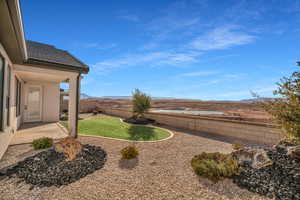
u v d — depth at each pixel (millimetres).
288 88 3338
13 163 3840
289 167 3361
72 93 6520
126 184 3088
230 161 3559
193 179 3328
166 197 2711
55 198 2598
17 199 2555
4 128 4266
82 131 7832
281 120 3461
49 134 6727
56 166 3646
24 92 9250
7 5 2412
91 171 3551
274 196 2705
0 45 3701
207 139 6965
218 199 2672
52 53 7547
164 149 5398
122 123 10875
